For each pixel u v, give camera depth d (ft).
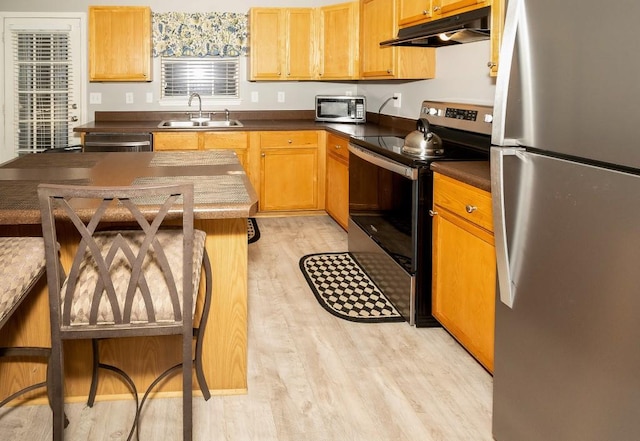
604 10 4.31
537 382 5.54
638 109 4.07
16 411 7.15
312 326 9.98
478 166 8.86
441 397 7.68
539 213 5.26
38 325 7.12
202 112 19.70
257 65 18.66
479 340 8.10
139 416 6.87
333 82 20.34
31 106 19.01
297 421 7.09
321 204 18.34
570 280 4.92
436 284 9.56
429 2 11.57
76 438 6.67
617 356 4.43
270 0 19.43
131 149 16.61
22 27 18.54
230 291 7.47
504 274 5.86
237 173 8.36
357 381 8.09
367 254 12.60
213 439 6.69
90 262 6.08
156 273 5.93
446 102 12.94
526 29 5.19
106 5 18.20
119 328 5.58
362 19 16.70
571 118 4.73
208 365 7.60
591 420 4.78
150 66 18.11
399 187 10.23
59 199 5.26
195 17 18.94
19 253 5.85
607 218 4.45
